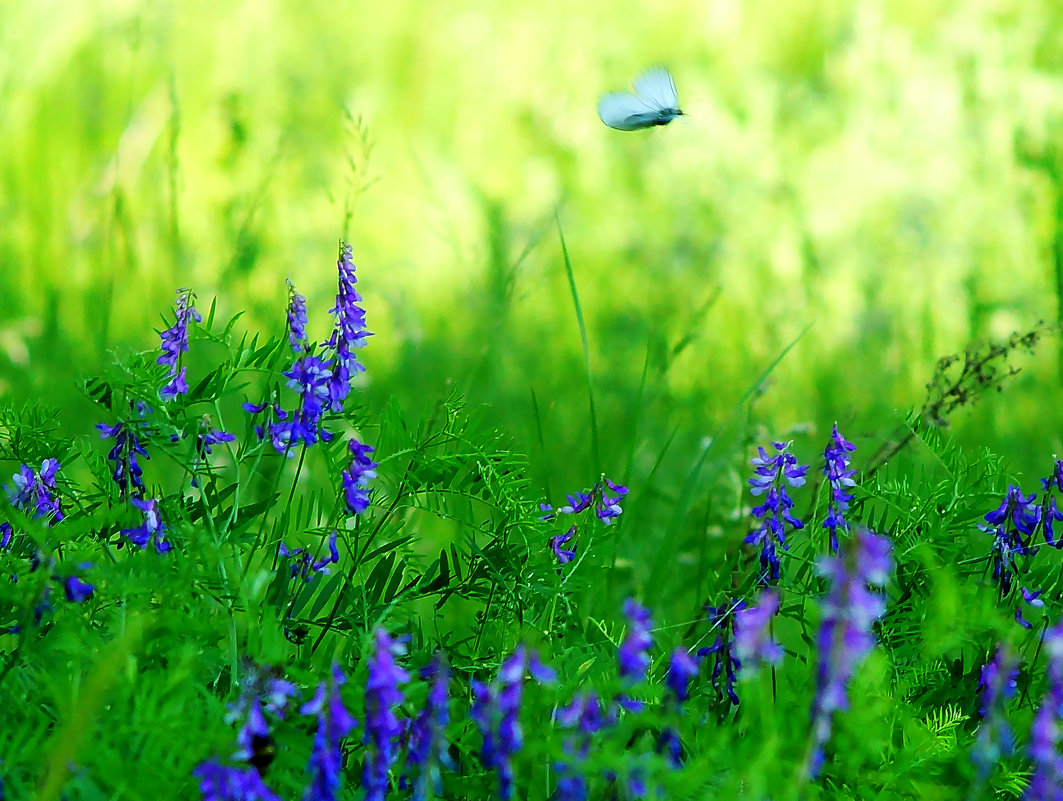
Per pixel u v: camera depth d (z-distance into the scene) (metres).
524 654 2.87
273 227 10.34
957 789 3.33
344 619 3.96
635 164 12.17
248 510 4.00
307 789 2.75
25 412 4.29
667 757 3.10
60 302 8.89
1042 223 10.56
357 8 14.42
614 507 4.12
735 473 5.54
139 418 3.89
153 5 12.52
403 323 8.44
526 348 8.69
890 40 14.05
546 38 14.58
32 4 11.73
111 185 10.14
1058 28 14.07
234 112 11.70
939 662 3.83
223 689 3.65
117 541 3.91
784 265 10.24
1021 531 3.99
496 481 4.14
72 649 3.05
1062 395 8.12
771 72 14.33
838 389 8.43
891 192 11.25
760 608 2.79
